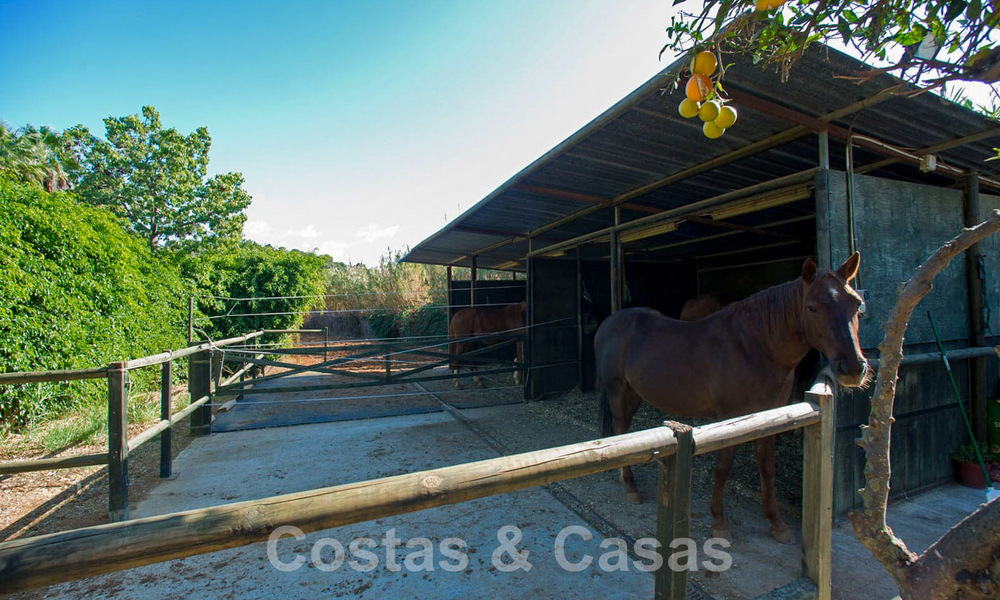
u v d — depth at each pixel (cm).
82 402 497
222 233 1612
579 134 303
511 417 525
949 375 302
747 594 204
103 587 211
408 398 640
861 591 205
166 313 704
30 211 490
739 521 274
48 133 1388
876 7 107
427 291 1221
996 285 359
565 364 639
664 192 458
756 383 254
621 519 275
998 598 76
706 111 126
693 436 129
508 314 736
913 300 99
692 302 522
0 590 71
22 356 438
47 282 480
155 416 510
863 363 194
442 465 368
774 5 97
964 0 97
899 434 294
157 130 1537
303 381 791
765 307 254
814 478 166
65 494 317
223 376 859
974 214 351
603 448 115
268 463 376
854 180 279
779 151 340
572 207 518
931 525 264
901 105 256
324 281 1310
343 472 355
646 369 306
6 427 437
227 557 234
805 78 232
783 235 630
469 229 625
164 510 292
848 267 216
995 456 324
